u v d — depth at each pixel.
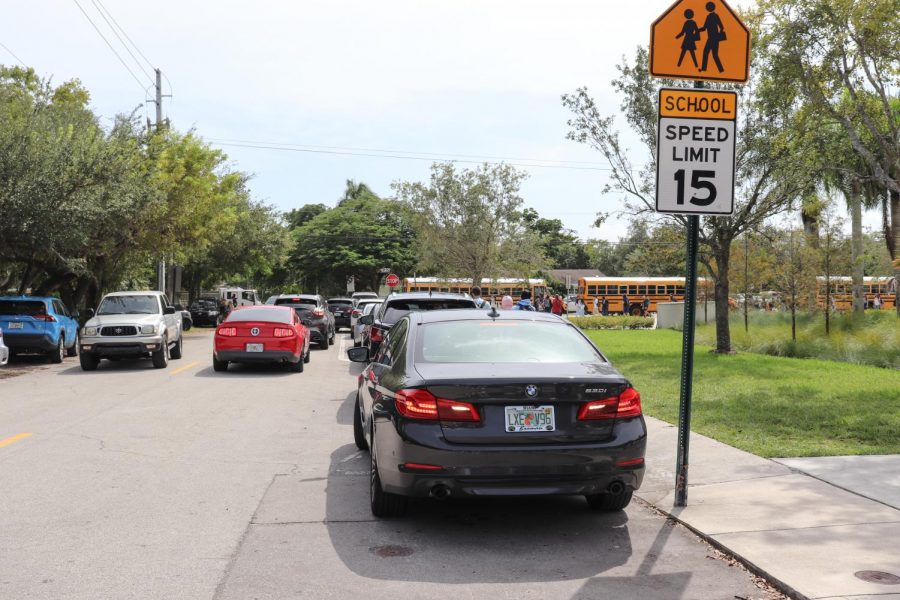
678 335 29.94
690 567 4.99
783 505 6.18
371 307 24.31
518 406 5.40
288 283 75.12
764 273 24.86
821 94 14.91
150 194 24.56
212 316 44.28
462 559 5.13
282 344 16.84
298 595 4.48
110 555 5.16
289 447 8.90
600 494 6.11
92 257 28.84
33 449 8.68
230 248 46.56
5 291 29.52
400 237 68.94
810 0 14.20
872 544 5.20
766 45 15.10
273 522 5.96
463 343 6.20
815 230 24.14
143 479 7.31
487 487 5.31
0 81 27.67
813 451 8.16
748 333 23.30
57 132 22.00
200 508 6.34
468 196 40.16
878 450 8.16
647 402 11.86
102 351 17.50
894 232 29.48
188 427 10.17
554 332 6.47
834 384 13.66
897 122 18.66
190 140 29.95
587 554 5.25
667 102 6.23
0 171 19.34
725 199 6.24
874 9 13.78
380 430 5.73
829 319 22.80
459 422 5.35
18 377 16.31
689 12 6.30
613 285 57.53
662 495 6.64
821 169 17.84
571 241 95.75
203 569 4.90
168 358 20.30
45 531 5.69
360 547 5.38
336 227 69.06
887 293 47.09
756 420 10.12
